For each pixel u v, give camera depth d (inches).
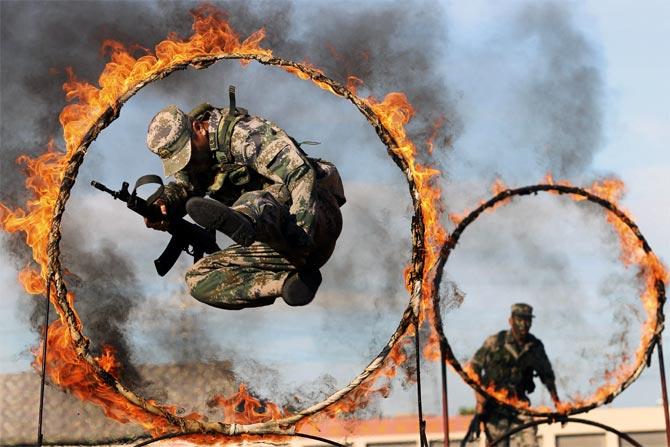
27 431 409.4
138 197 269.4
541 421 358.3
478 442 420.8
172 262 285.7
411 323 274.2
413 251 281.6
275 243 256.7
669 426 352.5
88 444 406.3
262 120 269.3
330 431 406.9
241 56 287.1
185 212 278.4
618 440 425.1
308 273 279.9
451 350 348.2
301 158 262.2
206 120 273.1
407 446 414.6
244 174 269.1
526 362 403.2
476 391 350.9
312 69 285.9
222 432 262.2
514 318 405.4
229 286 279.6
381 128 285.9
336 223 280.1
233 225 241.9
